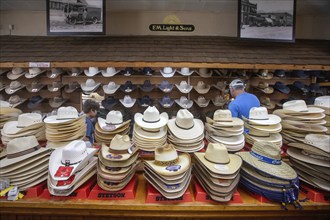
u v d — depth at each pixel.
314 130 1.84
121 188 1.52
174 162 1.53
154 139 1.73
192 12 4.93
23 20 4.95
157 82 4.53
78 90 4.42
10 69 4.41
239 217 1.57
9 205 1.47
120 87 4.34
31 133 1.88
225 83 4.38
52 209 1.52
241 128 1.82
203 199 1.50
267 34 3.84
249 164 1.55
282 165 1.59
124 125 1.94
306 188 1.59
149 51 4.16
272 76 4.46
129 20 4.91
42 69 4.41
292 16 3.83
